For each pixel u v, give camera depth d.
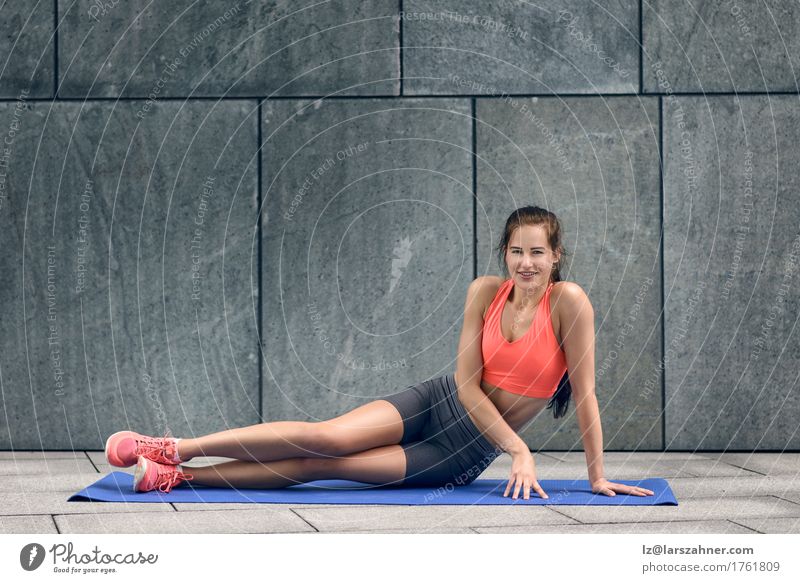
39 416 3.97
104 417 3.97
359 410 2.77
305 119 3.98
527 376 2.73
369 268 3.97
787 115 3.95
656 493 2.71
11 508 2.53
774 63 3.96
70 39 3.97
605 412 3.96
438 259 3.96
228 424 3.98
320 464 2.73
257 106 3.98
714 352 3.95
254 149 3.98
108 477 2.99
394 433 2.78
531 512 2.47
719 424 3.95
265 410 3.98
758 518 2.41
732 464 3.54
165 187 3.97
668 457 3.76
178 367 3.98
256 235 3.98
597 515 2.44
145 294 3.97
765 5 3.95
